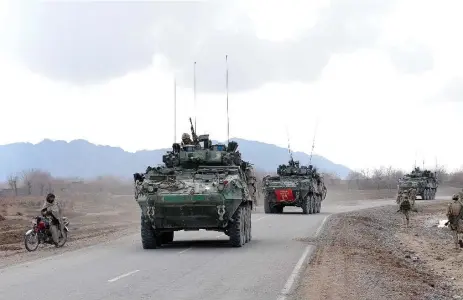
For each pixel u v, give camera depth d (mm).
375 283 15383
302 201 45062
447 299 14500
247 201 23938
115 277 15438
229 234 22719
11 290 13758
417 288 15586
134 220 41781
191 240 26406
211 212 22062
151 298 12633
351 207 58125
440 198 78938
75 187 87938
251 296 12922
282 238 26172
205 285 14234
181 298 12648
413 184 72375
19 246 25156
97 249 22672
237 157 24984
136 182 23172
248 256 19875
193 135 25594
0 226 34781
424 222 42781
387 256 22391
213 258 19359
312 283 14734
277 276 15648
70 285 14289
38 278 15492
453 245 28906
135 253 21078
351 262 19000
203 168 23844
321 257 19844
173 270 16672
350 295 13461
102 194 77125
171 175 23047
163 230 22766
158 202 21828
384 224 39812
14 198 64562
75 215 45938
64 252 21922
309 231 29734
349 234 29297
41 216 23625
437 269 21031
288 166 46812
